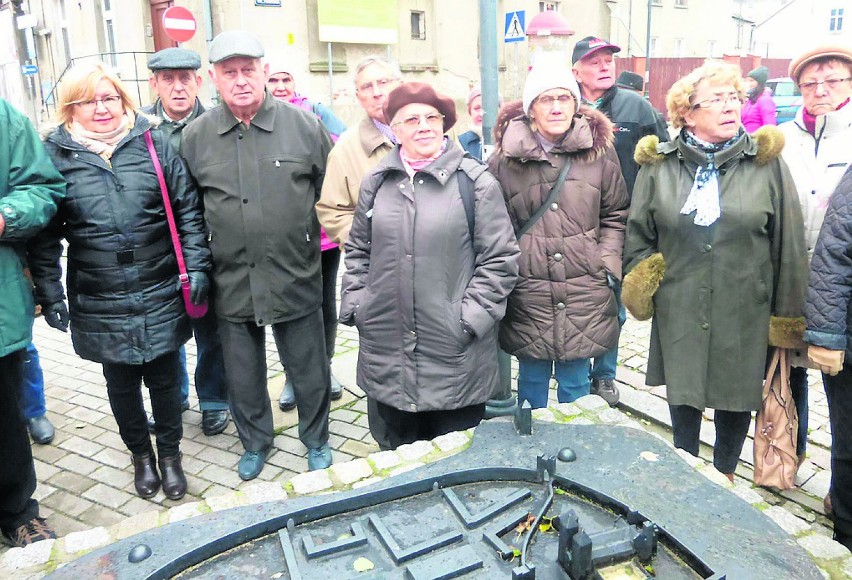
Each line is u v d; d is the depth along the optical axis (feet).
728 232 8.32
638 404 12.86
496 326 9.06
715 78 8.07
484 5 13.19
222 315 10.41
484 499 6.10
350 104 37.09
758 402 8.75
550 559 5.32
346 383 14.23
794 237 8.30
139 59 35.86
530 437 7.08
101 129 8.98
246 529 5.65
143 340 9.39
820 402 12.69
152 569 5.36
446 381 8.55
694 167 8.51
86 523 9.97
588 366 10.28
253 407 10.91
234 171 9.84
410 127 8.21
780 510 6.43
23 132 8.34
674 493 6.14
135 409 10.11
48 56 47.83
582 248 9.41
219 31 31.65
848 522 8.31
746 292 8.46
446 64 42.55
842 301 7.60
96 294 9.24
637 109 12.32
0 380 8.48
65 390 14.34
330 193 10.27
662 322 8.95
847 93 8.54
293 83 14.85
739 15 108.78
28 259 9.14
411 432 9.29
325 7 34.53
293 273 10.27
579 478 6.36
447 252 8.32
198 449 11.87
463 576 5.16
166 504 10.34
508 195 9.57
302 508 5.91
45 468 11.39
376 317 8.66
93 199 8.93
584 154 9.27
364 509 6.04
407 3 39.34
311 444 11.12
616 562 5.26
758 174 8.30
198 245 9.84
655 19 75.92
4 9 52.54
